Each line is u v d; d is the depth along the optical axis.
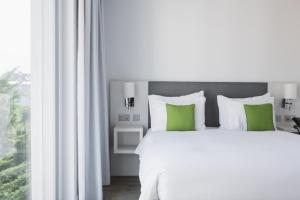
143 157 2.45
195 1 3.69
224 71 3.75
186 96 3.62
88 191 2.67
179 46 3.71
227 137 2.79
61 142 2.18
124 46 3.69
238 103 3.45
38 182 1.92
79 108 2.36
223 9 3.71
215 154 2.09
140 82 3.66
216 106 3.71
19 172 1.82
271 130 3.28
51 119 2.03
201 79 3.74
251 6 3.72
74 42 2.30
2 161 1.63
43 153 1.98
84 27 2.53
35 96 1.90
